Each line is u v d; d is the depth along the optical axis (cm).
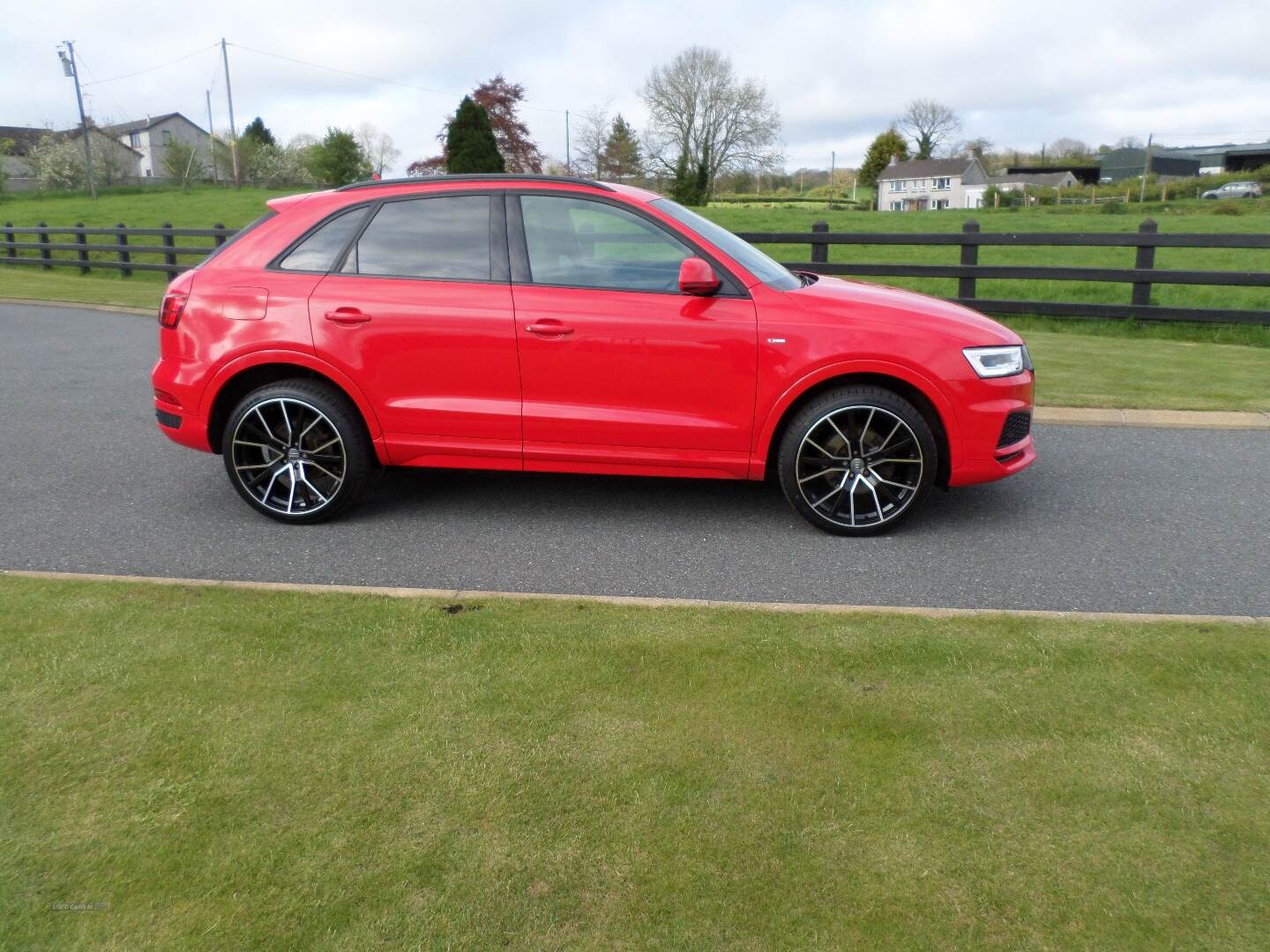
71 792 234
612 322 430
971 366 428
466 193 454
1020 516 472
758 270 452
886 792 234
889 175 9181
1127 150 9962
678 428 437
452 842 216
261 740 255
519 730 260
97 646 307
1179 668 293
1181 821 224
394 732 259
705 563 409
